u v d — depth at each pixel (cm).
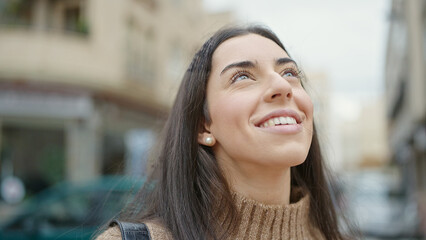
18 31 991
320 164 164
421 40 1176
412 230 790
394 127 2477
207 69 135
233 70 128
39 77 994
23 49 990
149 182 149
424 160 1508
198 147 133
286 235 129
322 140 193
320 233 158
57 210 469
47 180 1028
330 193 167
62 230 450
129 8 1202
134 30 1233
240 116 122
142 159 194
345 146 5703
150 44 1319
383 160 5128
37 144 1046
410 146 1762
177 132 134
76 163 1039
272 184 129
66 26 1067
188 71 143
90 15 1083
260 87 125
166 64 1408
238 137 122
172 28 1453
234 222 124
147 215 132
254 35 139
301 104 129
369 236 791
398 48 1658
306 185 161
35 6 1019
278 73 132
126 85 1151
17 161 1032
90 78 1052
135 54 1231
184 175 128
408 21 1250
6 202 973
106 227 132
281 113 122
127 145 1198
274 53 133
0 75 976
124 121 1207
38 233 452
